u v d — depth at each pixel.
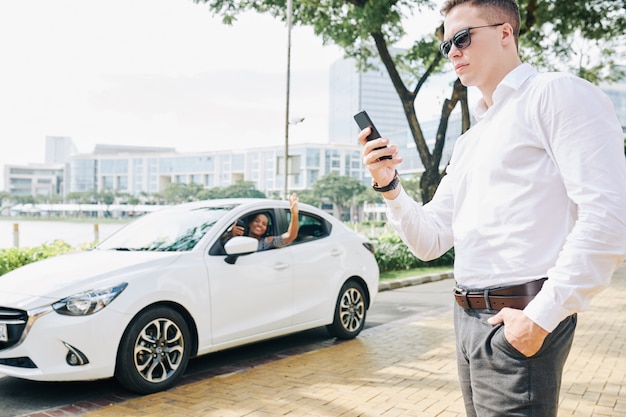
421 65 17.81
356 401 4.29
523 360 1.59
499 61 1.75
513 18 1.75
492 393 1.67
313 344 6.32
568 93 1.55
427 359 5.57
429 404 4.20
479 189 1.75
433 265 15.22
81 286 4.31
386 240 15.38
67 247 10.55
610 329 6.88
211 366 5.39
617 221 1.43
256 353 5.91
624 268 15.35
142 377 4.40
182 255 4.95
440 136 16.77
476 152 1.79
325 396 4.41
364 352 5.88
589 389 4.51
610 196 1.45
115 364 4.28
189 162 186.75
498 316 1.59
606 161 1.48
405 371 5.13
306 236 6.31
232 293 5.15
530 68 1.72
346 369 5.21
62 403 4.29
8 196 188.38
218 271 5.07
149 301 4.46
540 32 17.66
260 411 4.07
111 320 4.22
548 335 1.58
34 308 4.15
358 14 15.34
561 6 16.42
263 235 5.80
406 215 1.95
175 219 5.71
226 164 179.62
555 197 1.62
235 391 4.55
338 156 163.75
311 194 131.75
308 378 4.92
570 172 1.52
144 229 5.67
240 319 5.24
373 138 1.89
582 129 1.51
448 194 2.08
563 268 1.47
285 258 5.78
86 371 4.13
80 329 4.12
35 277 4.59
